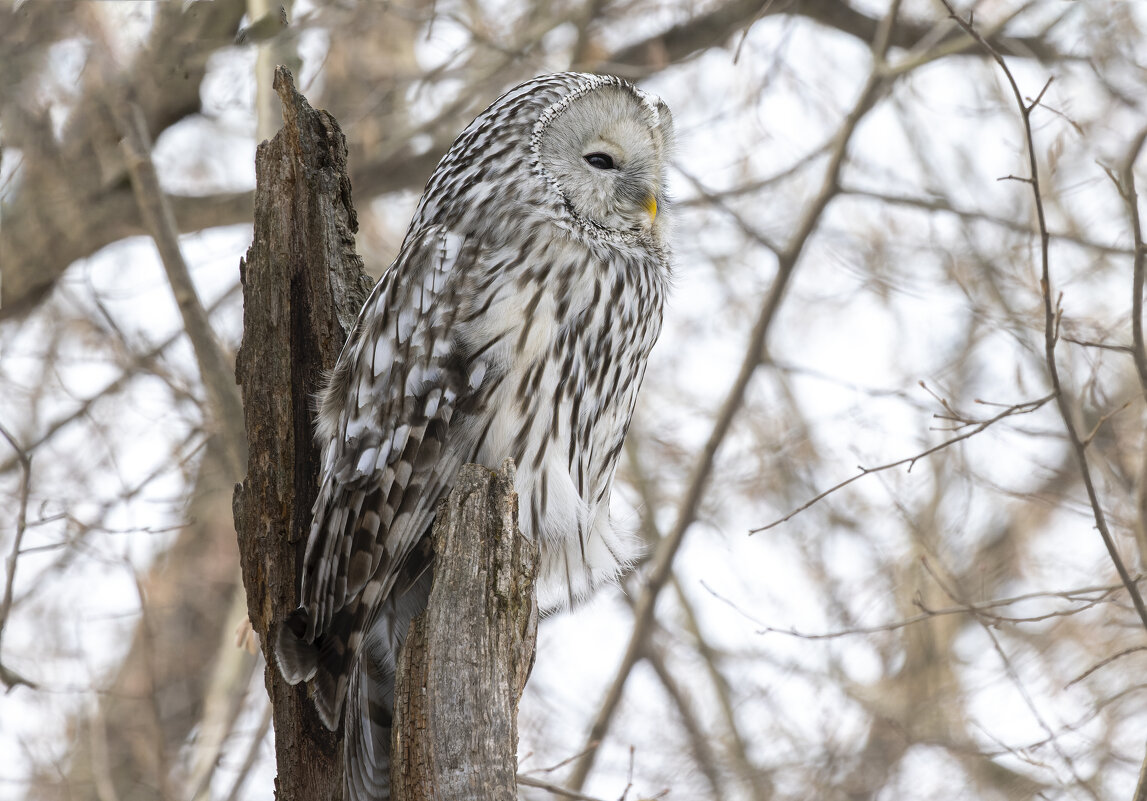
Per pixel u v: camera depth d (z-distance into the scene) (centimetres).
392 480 716
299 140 761
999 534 1645
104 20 1294
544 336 747
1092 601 1020
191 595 1562
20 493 1134
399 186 1745
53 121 1402
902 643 1641
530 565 596
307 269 757
